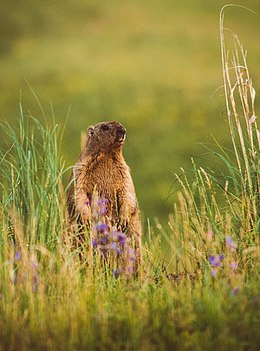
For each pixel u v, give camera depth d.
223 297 9.27
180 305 9.46
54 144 12.91
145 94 55.81
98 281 11.02
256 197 11.64
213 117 52.09
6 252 10.97
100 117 53.09
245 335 8.68
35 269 10.23
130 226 13.97
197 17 73.44
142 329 8.77
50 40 70.00
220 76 58.09
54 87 57.94
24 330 8.91
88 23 74.00
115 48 66.88
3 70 62.66
